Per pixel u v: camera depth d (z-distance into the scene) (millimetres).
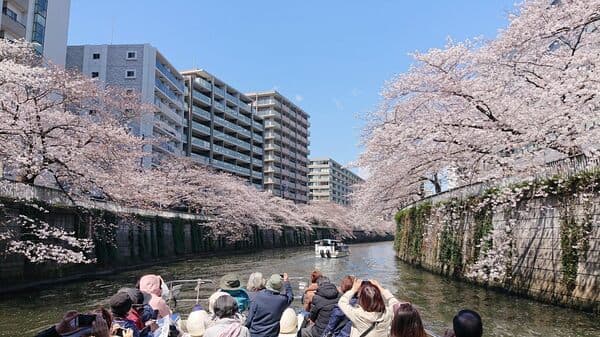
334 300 5055
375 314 3768
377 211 24547
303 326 5539
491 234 14047
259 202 47125
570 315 10039
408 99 14367
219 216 39875
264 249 48875
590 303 9758
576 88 8805
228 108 65312
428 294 14172
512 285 12859
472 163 12398
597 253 9820
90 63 44438
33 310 12008
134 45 44562
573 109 8844
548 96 9281
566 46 12344
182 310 10961
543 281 11539
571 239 10547
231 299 4086
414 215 26250
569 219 10711
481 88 11500
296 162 86750
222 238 40594
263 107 79688
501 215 13867
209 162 59000
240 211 40969
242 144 68250
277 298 4898
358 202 24000
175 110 53844
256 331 4785
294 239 59438
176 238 31797
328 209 72500
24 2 30156
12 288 14414
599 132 8805
